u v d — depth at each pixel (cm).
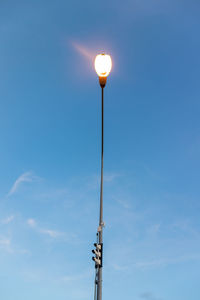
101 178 1194
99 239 1079
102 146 1230
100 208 1138
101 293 986
